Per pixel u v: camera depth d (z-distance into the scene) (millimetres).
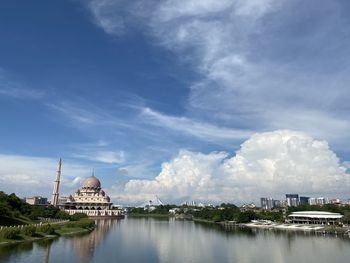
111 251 183125
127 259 162750
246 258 171750
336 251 196000
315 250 199375
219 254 182750
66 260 149000
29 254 157125
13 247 172875
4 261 140875
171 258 168500
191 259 166875
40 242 195125
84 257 159875
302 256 178375
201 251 192625
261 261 164625
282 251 194750
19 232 197500
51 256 155500
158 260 162500
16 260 143500
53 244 190625
